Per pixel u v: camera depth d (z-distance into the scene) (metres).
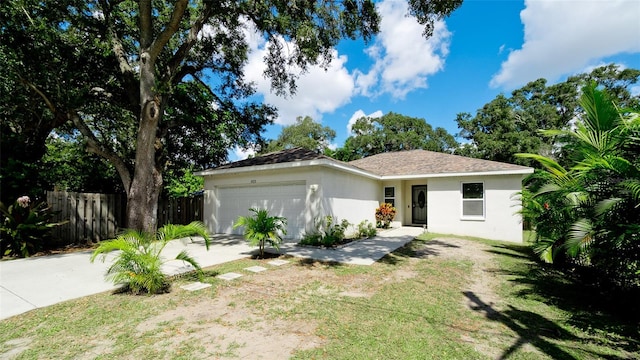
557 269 6.65
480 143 24.55
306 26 8.66
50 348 2.98
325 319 3.78
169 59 10.86
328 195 10.27
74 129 14.22
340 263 6.96
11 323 3.56
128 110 12.47
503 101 25.42
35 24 8.73
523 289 5.24
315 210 9.81
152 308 4.07
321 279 5.61
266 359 2.82
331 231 9.73
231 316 3.83
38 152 10.54
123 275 4.48
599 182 4.93
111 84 11.73
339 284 5.31
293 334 3.35
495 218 12.05
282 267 6.54
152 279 4.59
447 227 13.05
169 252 8.21
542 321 3.88
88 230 10.09
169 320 3.67
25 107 9.51
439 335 3.42
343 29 9.62
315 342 3.17
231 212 12.18
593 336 3.48
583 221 4.82
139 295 4.61
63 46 9.66
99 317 3.75
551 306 4.43
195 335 3.29
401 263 7.06
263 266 6.62
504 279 5.88
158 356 2.84
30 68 8.79
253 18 10.56
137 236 4.95
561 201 5.82
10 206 7.62
